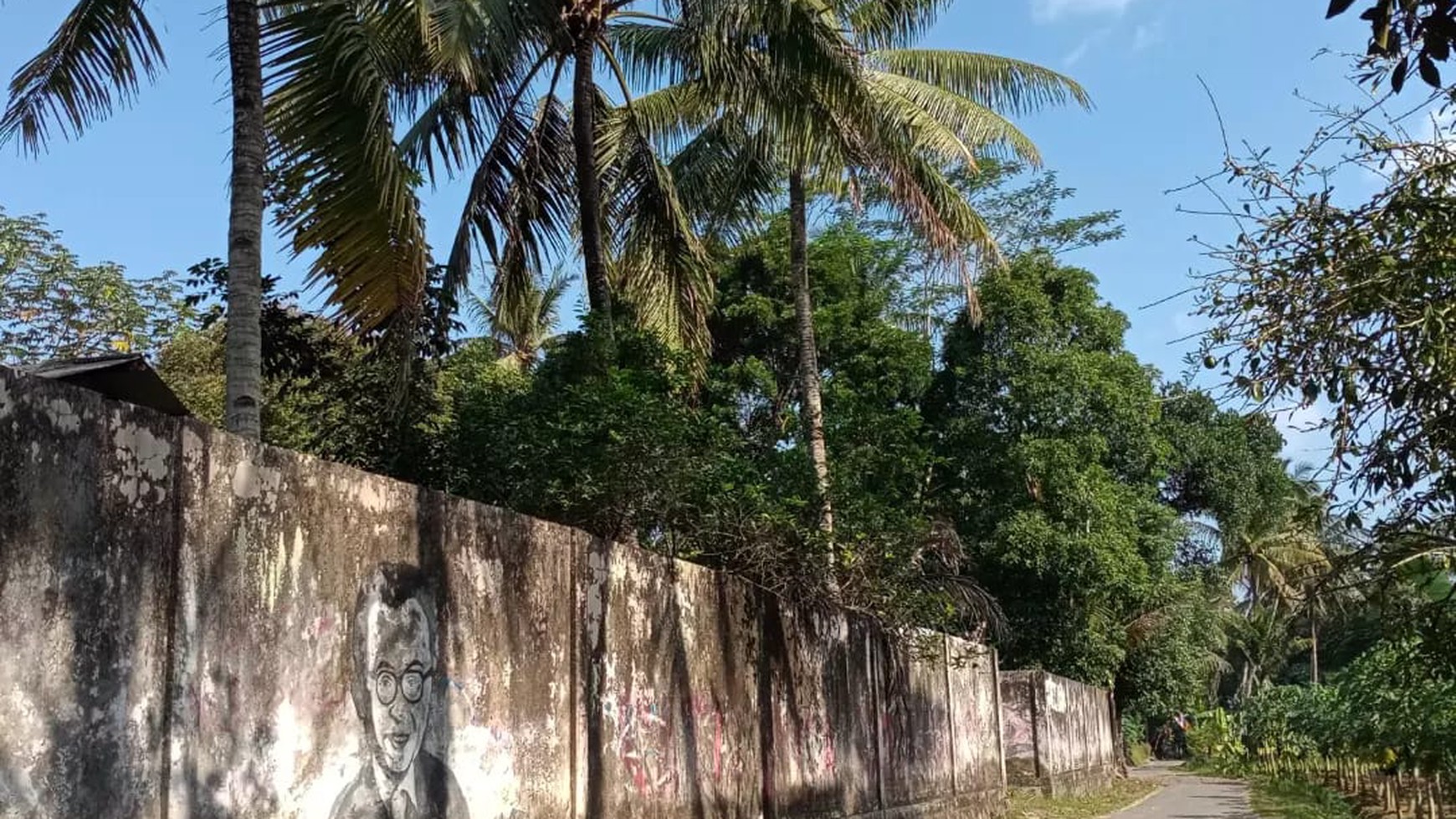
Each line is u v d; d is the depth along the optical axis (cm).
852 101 1205
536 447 905
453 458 972
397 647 606
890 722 1426
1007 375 2514
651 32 1398
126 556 450
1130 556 2417
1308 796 2622
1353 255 618
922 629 1505
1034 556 2362
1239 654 6147
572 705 766
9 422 409
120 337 1964
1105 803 2302
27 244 1981
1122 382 2588
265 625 520
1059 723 2403
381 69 786
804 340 1656
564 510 902
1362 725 2108
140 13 806
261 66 753
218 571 496
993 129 1617
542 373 1107
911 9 1605
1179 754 6119
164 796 457
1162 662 3047
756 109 1239
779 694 1112
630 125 1421
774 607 1128
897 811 1400
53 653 416
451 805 636
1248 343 637
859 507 1225
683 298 1414
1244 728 4453
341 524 575
